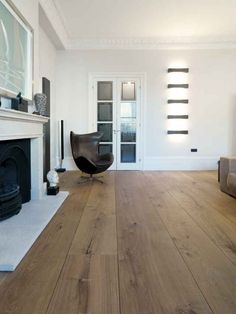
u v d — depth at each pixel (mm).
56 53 6500
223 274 1814
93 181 5172
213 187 4703
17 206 2902
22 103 3139
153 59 6566
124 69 6582
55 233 2516
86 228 2656
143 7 4828
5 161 2975
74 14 5129
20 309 1447
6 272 1821
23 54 3320
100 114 6684
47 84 5535
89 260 1996
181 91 6629
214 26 5727
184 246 2256
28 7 3459
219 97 6648
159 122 6684
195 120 6684
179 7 4828
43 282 1705
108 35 6258
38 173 3627
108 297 1554
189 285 1682
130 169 6738
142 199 3832
